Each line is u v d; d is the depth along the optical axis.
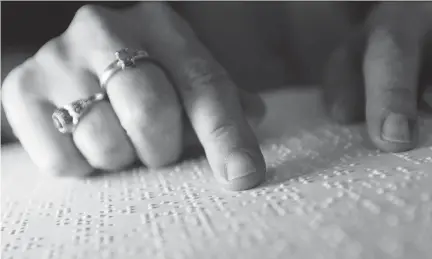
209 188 0.21
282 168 0.22
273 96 0.36
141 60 0.22
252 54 0.42
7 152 0.32
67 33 0.25
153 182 0.23
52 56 0.24
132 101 0.22
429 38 0.27
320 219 0.17
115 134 0.23
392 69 0.24
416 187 0.18
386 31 0.26
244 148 0.21
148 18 0.26
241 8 0.43
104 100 0.23
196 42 0.25
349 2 0.40
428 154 0.21
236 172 0.20
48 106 0.24
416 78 0.24
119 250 0.17
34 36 0.37
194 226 0.18
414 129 0.22
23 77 0.24
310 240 0.16
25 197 0.23
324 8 0.42
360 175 0.20
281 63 0.42
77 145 0.23
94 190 0.23
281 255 0.15
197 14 0.42
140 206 0.20
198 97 0.23
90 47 0.23
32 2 0.38
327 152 0.23
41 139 0.24
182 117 0.24
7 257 0.18
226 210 0.19
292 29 0.43
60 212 0.21
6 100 0.24
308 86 0.39
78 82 0.23
